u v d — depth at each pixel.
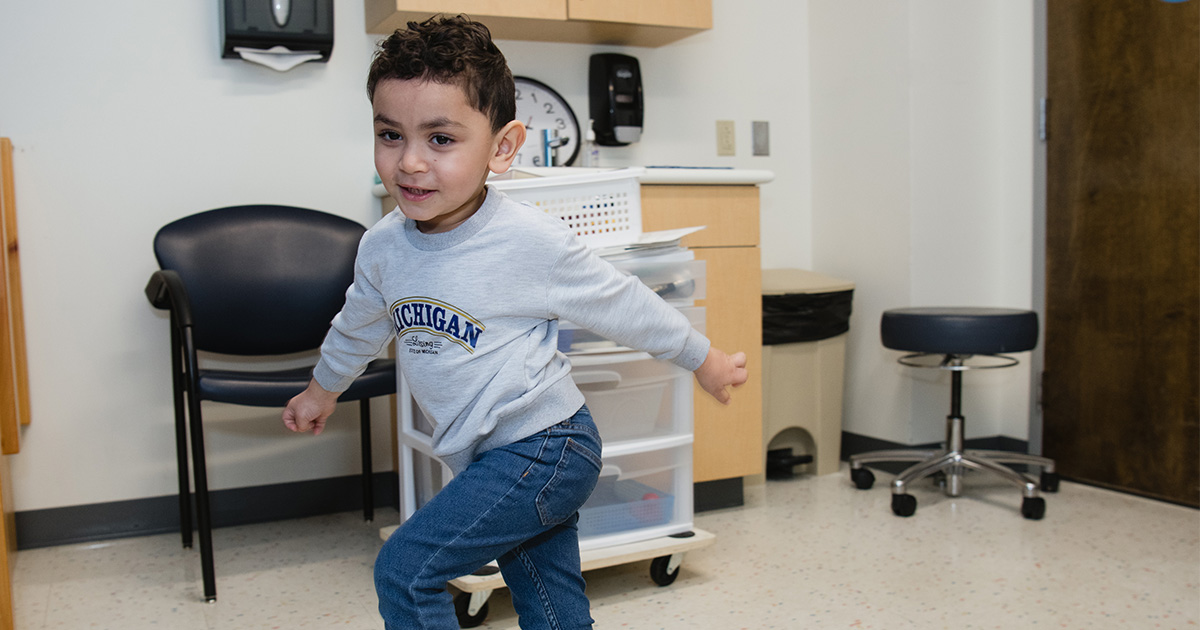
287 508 2.38
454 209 0.91
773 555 1.97
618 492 1.77
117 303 2.20
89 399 2.19
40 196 2.12
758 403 2.33
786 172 2.96
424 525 0.94
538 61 2.60
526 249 0.94
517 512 0.94
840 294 2.63
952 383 2.42
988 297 2.78
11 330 2.01
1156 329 2.35
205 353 2.27
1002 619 1.59
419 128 0.86
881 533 2.12
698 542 1.78
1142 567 1.85
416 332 0.96
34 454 2.15
